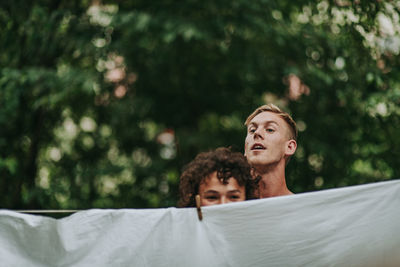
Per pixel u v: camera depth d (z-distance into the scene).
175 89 5.55
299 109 5.23
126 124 5.56
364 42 4.61
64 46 5.00
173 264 2.01
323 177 5.05
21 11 4.90
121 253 2.03
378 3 4.50
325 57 4.89
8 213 2.10
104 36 4.99
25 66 5.00
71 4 5.21
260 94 5.45
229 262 1.99
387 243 1.96
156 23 4.72
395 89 4.55
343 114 5.08
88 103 5.47
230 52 5.10
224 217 2.03
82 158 5.68
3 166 4.64
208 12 4.80
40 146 5.57
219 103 5.60
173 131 5.71
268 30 4.67
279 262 1.98
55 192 5.02
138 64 5.28
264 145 2.69
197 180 2.30
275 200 2.02
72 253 2.05
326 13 4.77
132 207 5.41
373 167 5.00
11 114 4.78
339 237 1.98
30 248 2.07
